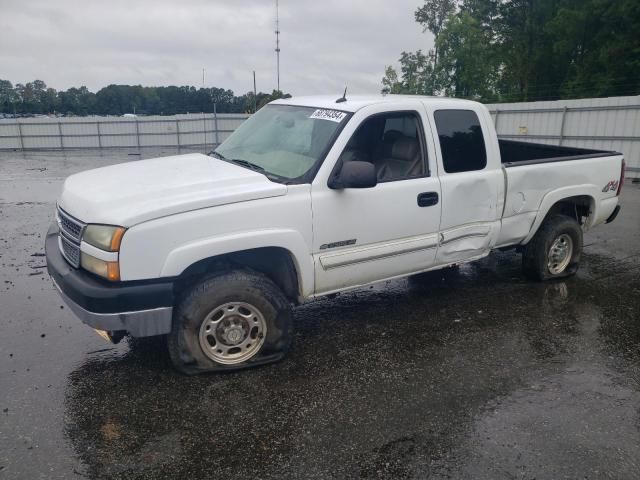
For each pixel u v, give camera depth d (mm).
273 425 3164
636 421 3287
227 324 3684
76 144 32969
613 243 7605
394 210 4184
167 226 3287
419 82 49812
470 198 4652
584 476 2781
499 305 5129
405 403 3422
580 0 40094
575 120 17000
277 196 3650
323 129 4109
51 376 3688
